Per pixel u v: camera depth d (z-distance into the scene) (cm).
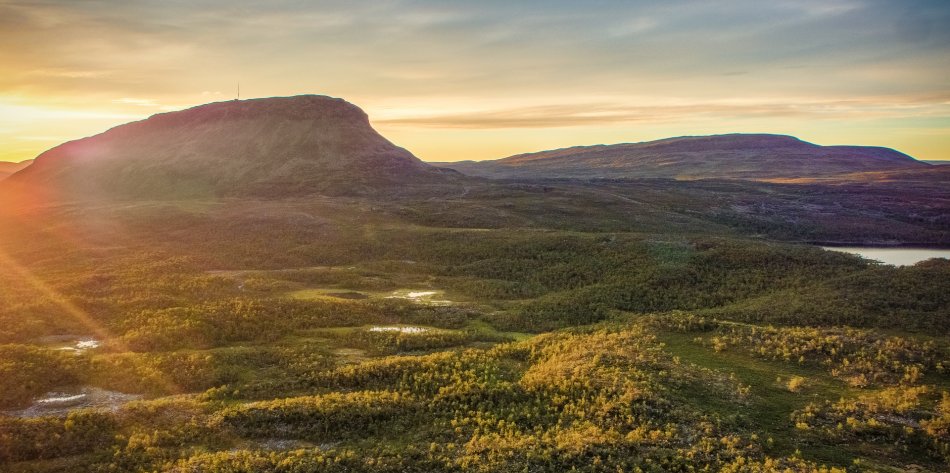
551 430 3397
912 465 2875
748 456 2973
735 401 3628
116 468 3006
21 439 3209
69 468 3027
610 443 3116
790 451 3034
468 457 3041
